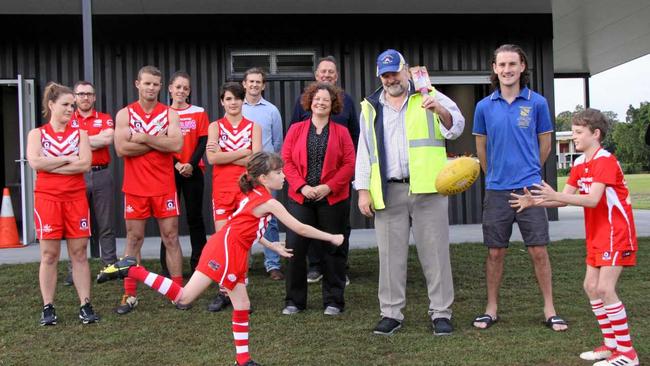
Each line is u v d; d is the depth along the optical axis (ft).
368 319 15.65
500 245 15.02
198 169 19.67
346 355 12.91
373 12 31.42
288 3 29.78
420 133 14.30
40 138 15.35
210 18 30.83
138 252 17.46
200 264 12.45
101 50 30.53
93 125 19.51
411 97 14.38
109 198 19.84
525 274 20.29
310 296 18.19
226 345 13.67
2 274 20.67
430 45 32.48
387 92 14.66
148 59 30.73
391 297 14.66
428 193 14.29
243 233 12.43
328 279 16.20
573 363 12.24
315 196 15.60
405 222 14.70
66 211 15.40
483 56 32.78
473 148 33.32
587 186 12.62
